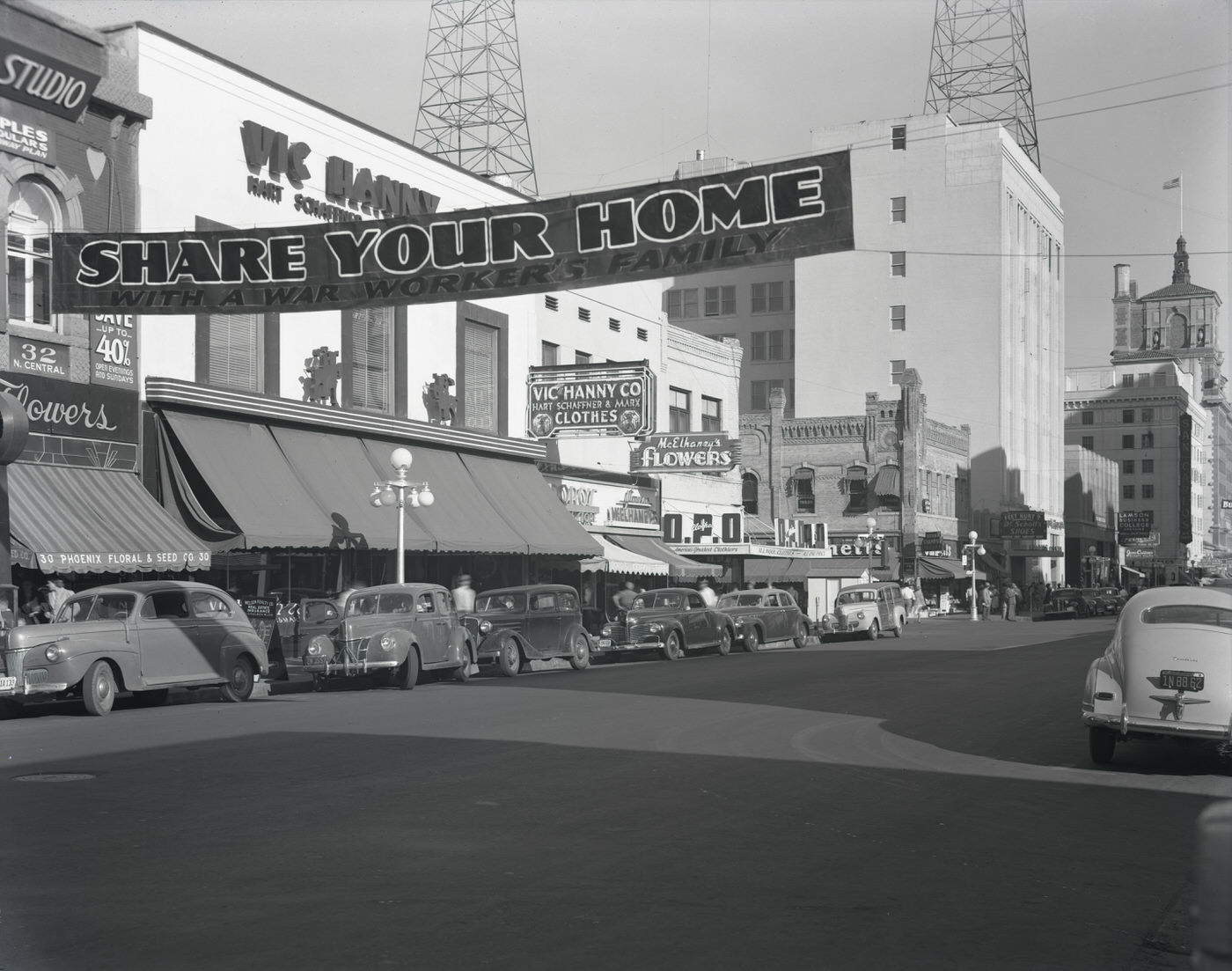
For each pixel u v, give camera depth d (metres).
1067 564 112.06
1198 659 12.30
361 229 20.89
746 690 20.75
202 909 6.84
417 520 29.30
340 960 5.95
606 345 41.81
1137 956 6.35
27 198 22.78
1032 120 92.44
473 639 25.14
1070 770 12.63
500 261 19.91
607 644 30.81
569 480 38.47
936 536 69.25
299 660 22.70
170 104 25.44
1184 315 183.00
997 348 82.88
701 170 79.69
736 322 93.19
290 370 28.58
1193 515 158.00
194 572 25.06
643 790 10.82
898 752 13.61
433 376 33.22
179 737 14.16
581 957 6.05
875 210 86.00
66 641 16.73
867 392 78.25
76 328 23.17
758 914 6.92
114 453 23.70
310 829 8.99
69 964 5.87
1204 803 10.90
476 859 8.12
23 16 21.77
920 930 6.70
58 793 10.34
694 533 43.47
